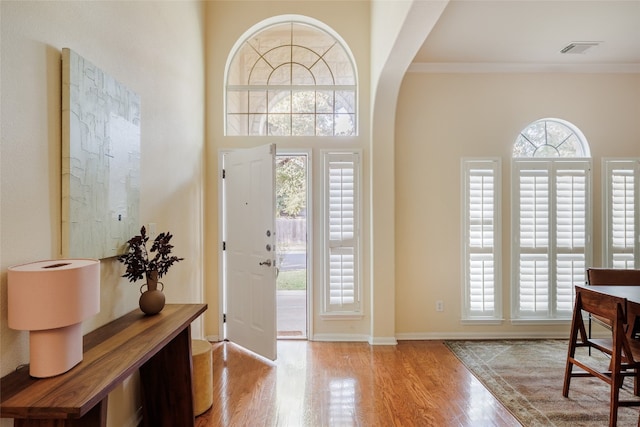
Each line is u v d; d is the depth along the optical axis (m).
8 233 1.19
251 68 3.64
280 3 3.49
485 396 2.45
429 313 3.63
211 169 3.49
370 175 3.49
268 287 2.98
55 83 1.41
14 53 1.22
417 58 3.49
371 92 3.45
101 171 1.68
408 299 3.63
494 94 3.64
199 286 3.28
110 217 1.77
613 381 2.04
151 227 2.29
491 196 3.62
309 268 3.50
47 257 1.37
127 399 2.00
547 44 3.23
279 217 5.68
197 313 2.00
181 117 2.83
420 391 2.52
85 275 1.22
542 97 3.65
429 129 3.63
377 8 3.14
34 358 1.15
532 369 2.88
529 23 2.88
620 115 3.65
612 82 3.65
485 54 3.42
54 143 1.41
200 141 3.30
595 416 2.21
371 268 3.47
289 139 3.52
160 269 2.01
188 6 2.98
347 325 3.53
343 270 3.51
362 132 3.51
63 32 1.46
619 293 2.32
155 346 1.47
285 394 2.47
